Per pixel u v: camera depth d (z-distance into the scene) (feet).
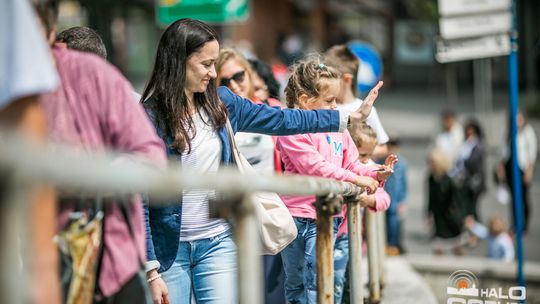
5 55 10.02
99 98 11.89
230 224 17.66
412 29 140.97
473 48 37.55
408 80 150.61
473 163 56.34
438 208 48.29
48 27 11.53
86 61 11.94
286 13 125.59
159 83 16.78
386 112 118.32
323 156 19.62
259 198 17.95
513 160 34.63
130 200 12.03
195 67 16.74
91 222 11.64
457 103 126.52
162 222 16.65
